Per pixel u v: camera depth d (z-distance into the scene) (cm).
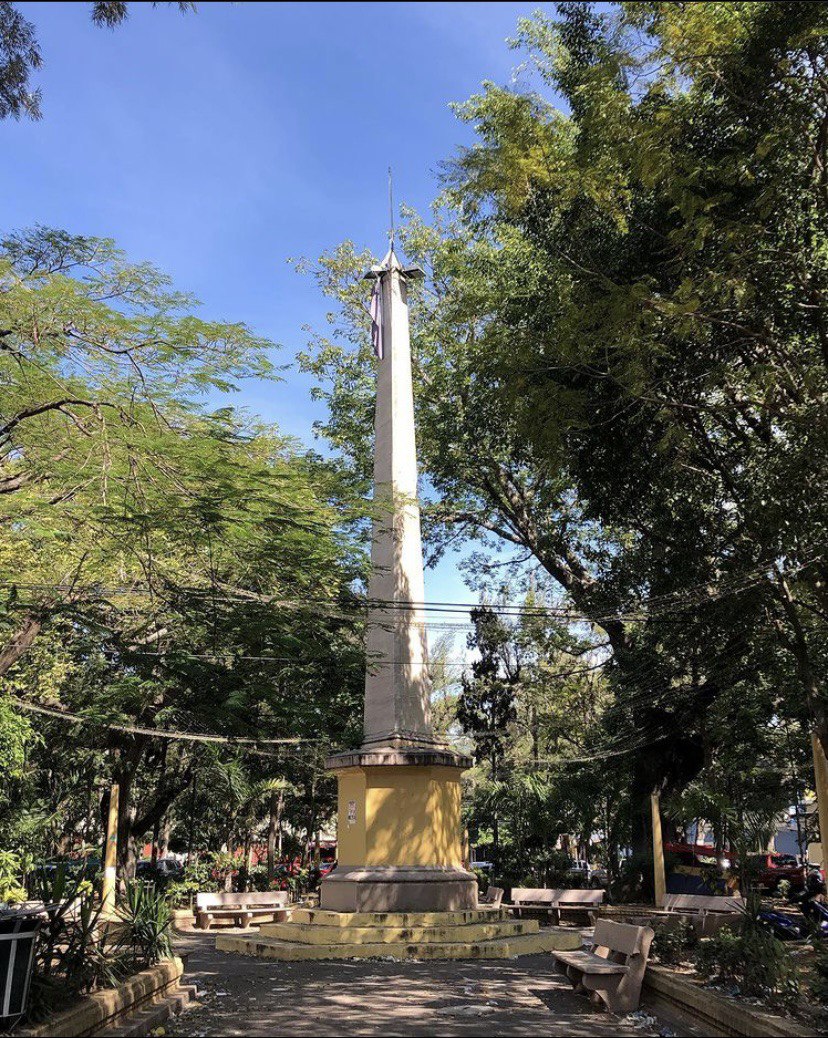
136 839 2619
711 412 1579
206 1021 925
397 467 2019
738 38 1205
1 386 1104
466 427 2481
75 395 1111
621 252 1491
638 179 1324
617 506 1812
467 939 1589
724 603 1730
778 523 1354
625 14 1211
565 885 2675
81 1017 770
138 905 1130
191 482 1210
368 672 1898
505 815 2795
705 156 1315
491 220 1727
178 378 1148
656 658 2234
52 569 1659
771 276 1334
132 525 1226
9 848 2112
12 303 1005
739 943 935
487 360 1627
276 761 2675
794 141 1280
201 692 1883
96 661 2075
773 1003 846
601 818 2886
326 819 3800
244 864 2792
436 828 1766
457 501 2839
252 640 1587
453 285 2483
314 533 1380
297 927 1634
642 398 1449
